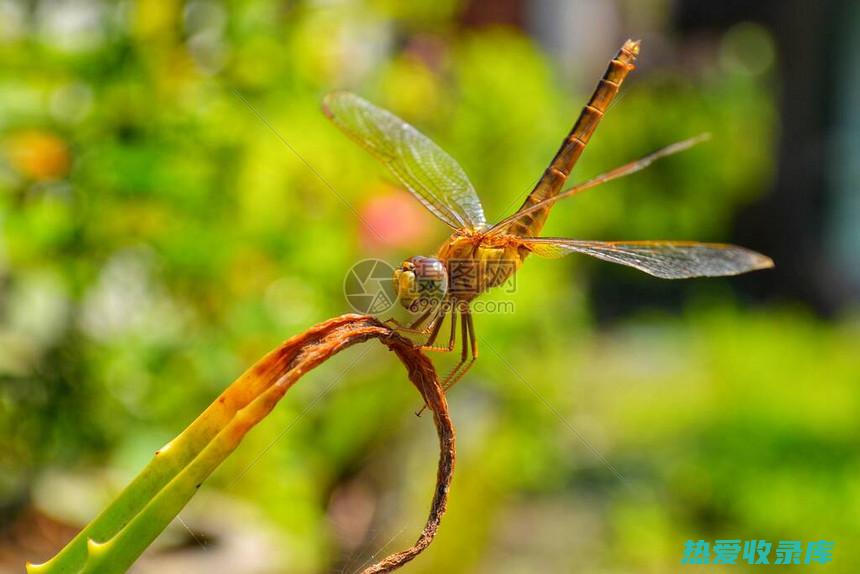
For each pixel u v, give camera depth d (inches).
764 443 23.3
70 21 16.8
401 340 12.6
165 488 12.2
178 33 16.8
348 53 18.3
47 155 16.2
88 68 16.5
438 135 19.7
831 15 44.8
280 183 16.8
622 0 50.6
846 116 45.0
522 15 37.0
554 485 25.4
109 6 16.6
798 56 45.4
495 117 19.8
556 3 38.4
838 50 44.8
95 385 16.6
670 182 40.1
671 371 32.5
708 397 26.0
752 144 44.0
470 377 19.5
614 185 33.7
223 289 16.8
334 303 17.3
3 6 16.6
